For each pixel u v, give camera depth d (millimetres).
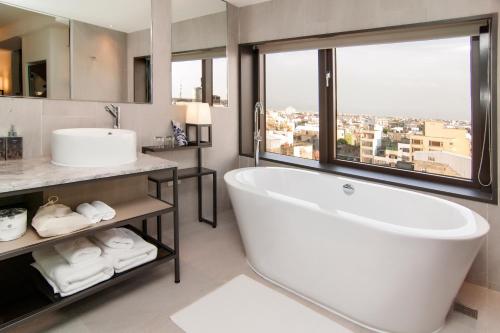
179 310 1812
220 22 3176
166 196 2924
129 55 2473
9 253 1406
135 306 1848
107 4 2312
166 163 2008
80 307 1833
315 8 2771
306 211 1782
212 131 3244
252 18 3242
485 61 2084
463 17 2047
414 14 2244
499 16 1925
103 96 2340
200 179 3182
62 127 2148
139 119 2598
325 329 1669
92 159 1812
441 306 1573
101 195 2137
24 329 1645
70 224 1616
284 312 1803
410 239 1439
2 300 1628
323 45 2814
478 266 2076
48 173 1627
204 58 3061
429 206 2010
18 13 1912
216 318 1744
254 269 2262
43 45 2023
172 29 2762
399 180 2469
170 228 3000
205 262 2381
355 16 2537
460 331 1647
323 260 1784
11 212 1586
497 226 1993
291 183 2803
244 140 3559
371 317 1665
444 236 1413
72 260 1690
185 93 2928
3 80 1877
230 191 2283
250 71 3500
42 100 2043
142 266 1948
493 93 1979
